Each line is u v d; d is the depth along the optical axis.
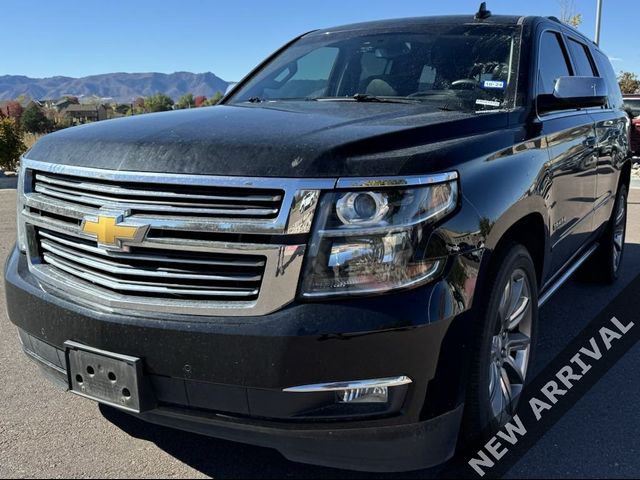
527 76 3.37
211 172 2.20
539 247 3.22
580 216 4.01
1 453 2.78
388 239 2.14
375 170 2.16
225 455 2.80
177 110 3.25
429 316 2.14
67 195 2.53
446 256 2.22
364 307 2.11
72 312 2.40
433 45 3.74
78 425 3.05
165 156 2.29
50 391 3.42
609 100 5.18
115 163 2.37
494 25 3.76
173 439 2.93
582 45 4.79
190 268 2.24
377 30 4.09
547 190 3.11
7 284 2.77
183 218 2.22
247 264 2.16
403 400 2.18
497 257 2.63
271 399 2.16
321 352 2.09
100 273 2.41
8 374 3.63
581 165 3.84
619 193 5.29
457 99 3.35
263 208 2.15
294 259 2.11
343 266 2.12
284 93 3.92
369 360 2.11
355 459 2.24
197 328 2.18
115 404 2.36
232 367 2.15
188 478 2.62
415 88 3.53
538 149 3.08
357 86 3.72
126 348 2.29
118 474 2.64
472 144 2.57
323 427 2.16
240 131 2.44
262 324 2.12
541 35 3.74
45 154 2.71
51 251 2.66
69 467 2.68
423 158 2.27
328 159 2.16
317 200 2.12
